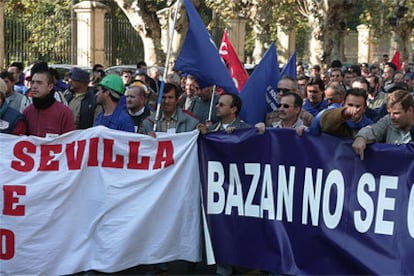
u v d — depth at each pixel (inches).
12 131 241.4
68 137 230.8
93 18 1085.1
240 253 233.3
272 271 227.6
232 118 258.1
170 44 262.8
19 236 227.8
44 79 242.5
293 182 225.5
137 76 379.6
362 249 213.8
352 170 216.2
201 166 237.5
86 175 232.1
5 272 228.4
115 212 231.3
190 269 249.0
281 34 1493.6
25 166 228.7
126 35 1196.5
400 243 209.3
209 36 254.5
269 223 229.0
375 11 1406.3
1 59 978.7
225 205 235.3
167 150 234.5
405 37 1409.9
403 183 209.5
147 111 291.4
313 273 221.1
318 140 221.5
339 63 551.2
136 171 233.0
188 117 259.6
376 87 394.9
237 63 328.8
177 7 262.8
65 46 1123.3
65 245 230.1
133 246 231.0
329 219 219.1
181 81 442.3
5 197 227.5
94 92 324.2
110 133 232.1
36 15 1119.6
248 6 1243.8
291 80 276.1
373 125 223.1
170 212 235.1
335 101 297.0
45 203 228.5
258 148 230.8
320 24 1088.2
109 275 235.6
